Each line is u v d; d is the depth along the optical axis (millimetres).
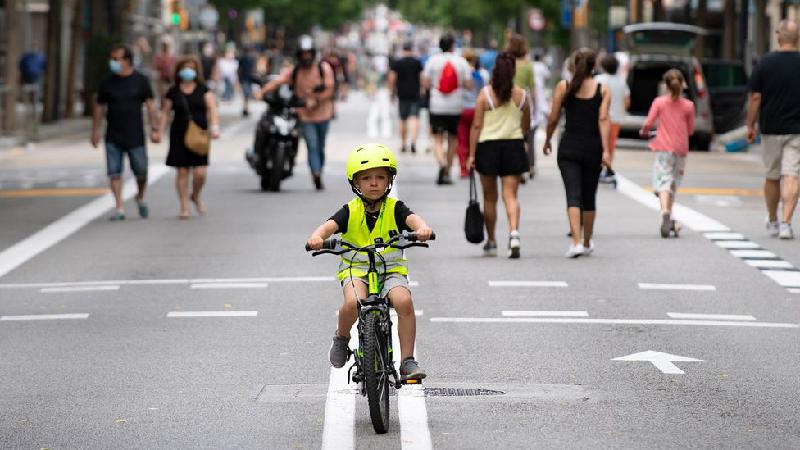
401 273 20172
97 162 70062
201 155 46469
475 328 27359
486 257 37406
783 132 40875
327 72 55156
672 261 36594
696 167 67250
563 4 127000
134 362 24453
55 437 19469
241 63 118500
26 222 45750
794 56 40750
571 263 36156
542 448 18641
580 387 22281
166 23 163625
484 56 68812
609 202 51438
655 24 86000
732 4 110938
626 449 18562
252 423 20094
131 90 46031
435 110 57375
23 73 112500
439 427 19766
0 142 79562
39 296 31828
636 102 83125
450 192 54312
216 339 26453
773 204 41938
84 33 131375
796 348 25562
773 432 19500
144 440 19234
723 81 87875
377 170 19906
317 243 19609
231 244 40125
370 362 18891
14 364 24453
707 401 21344
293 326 27734
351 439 19125
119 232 43125
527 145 59875
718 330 27312
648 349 25344
